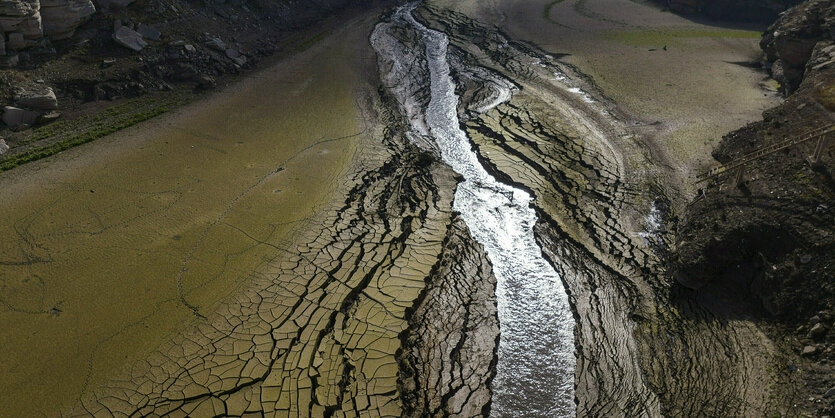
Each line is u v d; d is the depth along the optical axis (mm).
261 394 14172
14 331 15891
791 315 14867
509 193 23531
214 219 20828
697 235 18031
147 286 17625
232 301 17078
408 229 20672
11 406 13805
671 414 14125
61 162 24172
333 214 21172
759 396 13570
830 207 15320
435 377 15281
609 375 15555
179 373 14695
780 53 28875
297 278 17984
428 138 28297
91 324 16172
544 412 14734
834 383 12742
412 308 17125
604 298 17953
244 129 27828
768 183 17406
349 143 26578
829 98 19219
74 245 19281
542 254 20203
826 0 27422
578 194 22578
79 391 14188
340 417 13797
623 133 26688
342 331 16125
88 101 28953
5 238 19469
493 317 17391
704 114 28219
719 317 16328
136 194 22141
